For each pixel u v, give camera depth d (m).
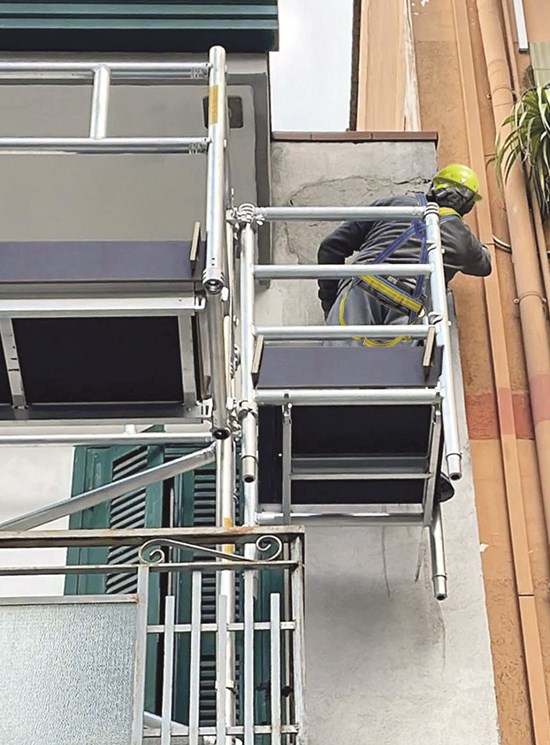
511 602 6.41
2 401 5.24
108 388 5.18
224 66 5.27
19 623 4.14
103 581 6.39
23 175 7.11
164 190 7.21
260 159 7.15
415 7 9.50
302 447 5.77
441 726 5.91
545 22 9.23
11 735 3.95
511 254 7.88
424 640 6.17
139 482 6.04
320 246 6.87
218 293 4.65
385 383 5.38
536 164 8.06
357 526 6.40
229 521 5.87
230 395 5.38
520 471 6.91
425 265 5.66
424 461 5.82
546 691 6.12
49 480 6.92
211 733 4.22
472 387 7.22
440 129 8.73
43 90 6.54
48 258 4.70
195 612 4.30
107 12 6.39
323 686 6.02
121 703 4.01
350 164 8.11
